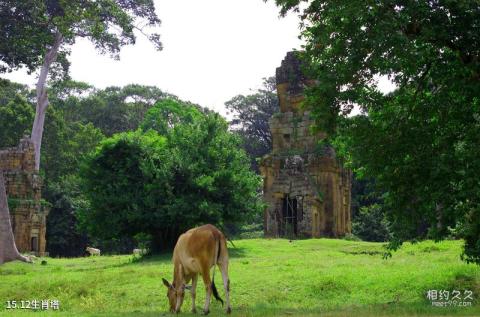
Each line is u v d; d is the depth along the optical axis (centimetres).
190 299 1466
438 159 1272
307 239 3597
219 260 1209
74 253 5403
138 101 7412
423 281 1441
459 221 1313
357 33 1295
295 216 4244
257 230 6250
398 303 1298
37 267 2644
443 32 1262
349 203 4512
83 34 4225
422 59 1295
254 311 1234
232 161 3077
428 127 1351
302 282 1555
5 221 3039
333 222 4128
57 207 5222
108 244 5234
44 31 3034
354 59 1295
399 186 1360
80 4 3266
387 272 1599
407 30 1316
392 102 1415
